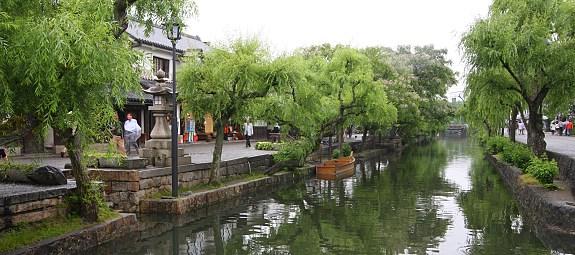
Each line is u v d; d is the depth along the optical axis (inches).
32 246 345.7
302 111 792.9
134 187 549.6
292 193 769.6
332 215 595.5
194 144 1229.7
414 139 2454.5
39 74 265.6
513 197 721.6
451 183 887.1
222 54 631.2
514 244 451.2
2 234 358.0
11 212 372.2
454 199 711.1
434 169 1136.2
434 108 1811.0
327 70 1002.7
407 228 524.1
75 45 274.1
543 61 612.4
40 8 299.3
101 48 294.0
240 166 791.1
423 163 1294.3
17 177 449.7
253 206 651.5
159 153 613.9
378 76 1448.1
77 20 281.9
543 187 582.2
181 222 540.4
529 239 470.3
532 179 639.8
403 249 438.3
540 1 633.0
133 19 490.9
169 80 1165.7
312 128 879.7
